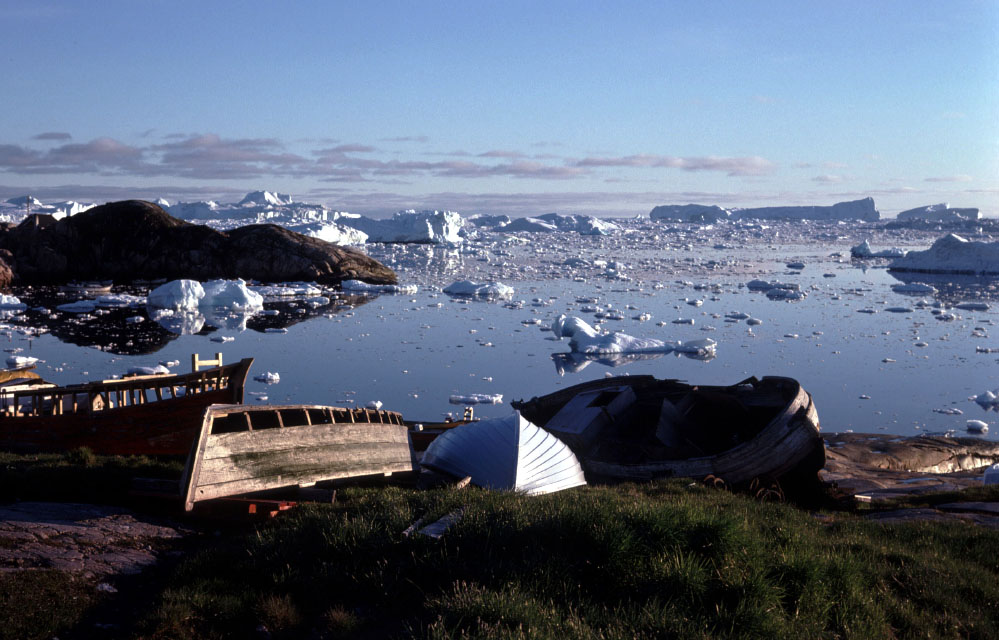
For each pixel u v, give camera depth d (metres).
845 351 50.31
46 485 10.28
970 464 24.09
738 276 112.31
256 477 10.60
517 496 9.46
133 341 50.78
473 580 6.45
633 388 23.38
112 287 82.31
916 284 92.06
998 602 7.27
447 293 85.25
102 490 10.38
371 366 43.50
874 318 67.19
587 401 21.47
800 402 18.12
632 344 49.78
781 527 8.62
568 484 14.60
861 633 6.02
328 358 45.84
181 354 46.09
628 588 6.30
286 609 6.22
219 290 69.00
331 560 7.15
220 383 17.77
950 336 56.91
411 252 167.88
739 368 44.41
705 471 17.00
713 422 21.41
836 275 116.81
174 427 16.86
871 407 35.06
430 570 6.73
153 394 27.77
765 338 55.88
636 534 6.82
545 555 6.74
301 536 7.71
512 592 5.96
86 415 16.08
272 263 89.94
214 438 10.12
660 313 70.56
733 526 6.91
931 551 8.89
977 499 15.00
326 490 10.89
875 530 10.18
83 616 6.02
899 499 16.14
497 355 47.94
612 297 84.00
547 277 108.06
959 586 7.55
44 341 50.06
